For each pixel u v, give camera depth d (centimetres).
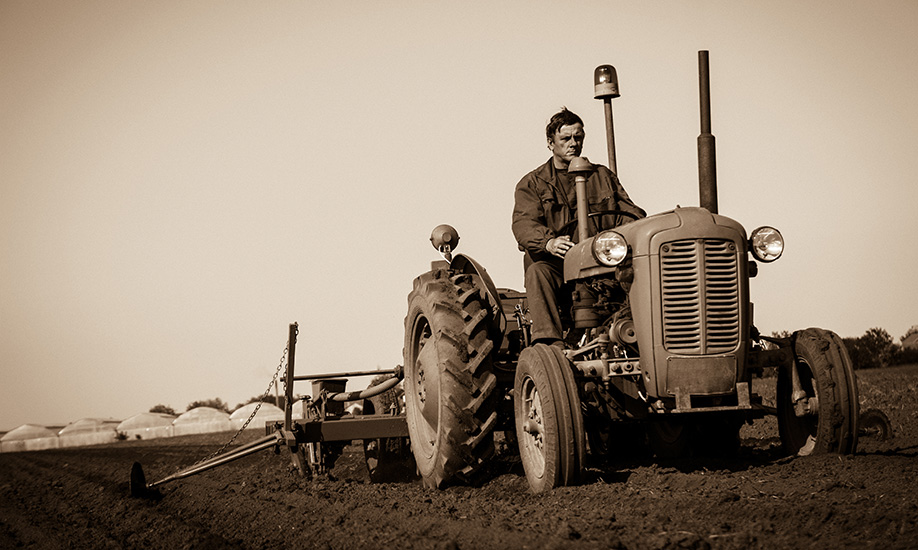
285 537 528
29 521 749
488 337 607
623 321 548
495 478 623
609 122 682
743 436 870
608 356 554
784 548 368
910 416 902
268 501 673
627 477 550
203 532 589
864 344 3006
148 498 800
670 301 524
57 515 767
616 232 534
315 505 616
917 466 507
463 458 587
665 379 524
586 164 586
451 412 578
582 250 578
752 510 431
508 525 451
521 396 568
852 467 511
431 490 625
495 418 588
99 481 1026
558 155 663
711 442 627
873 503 427
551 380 522
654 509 459
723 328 523
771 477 507
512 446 653
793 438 591
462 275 641
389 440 779
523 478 607
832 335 554
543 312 598
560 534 417
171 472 1041
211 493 771
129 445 2162
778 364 568
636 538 405
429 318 618
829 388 538
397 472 774
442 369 584
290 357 730
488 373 588
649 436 657
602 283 578
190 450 1574
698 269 521
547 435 520
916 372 2038
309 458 823
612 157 681
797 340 566
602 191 662
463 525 468
